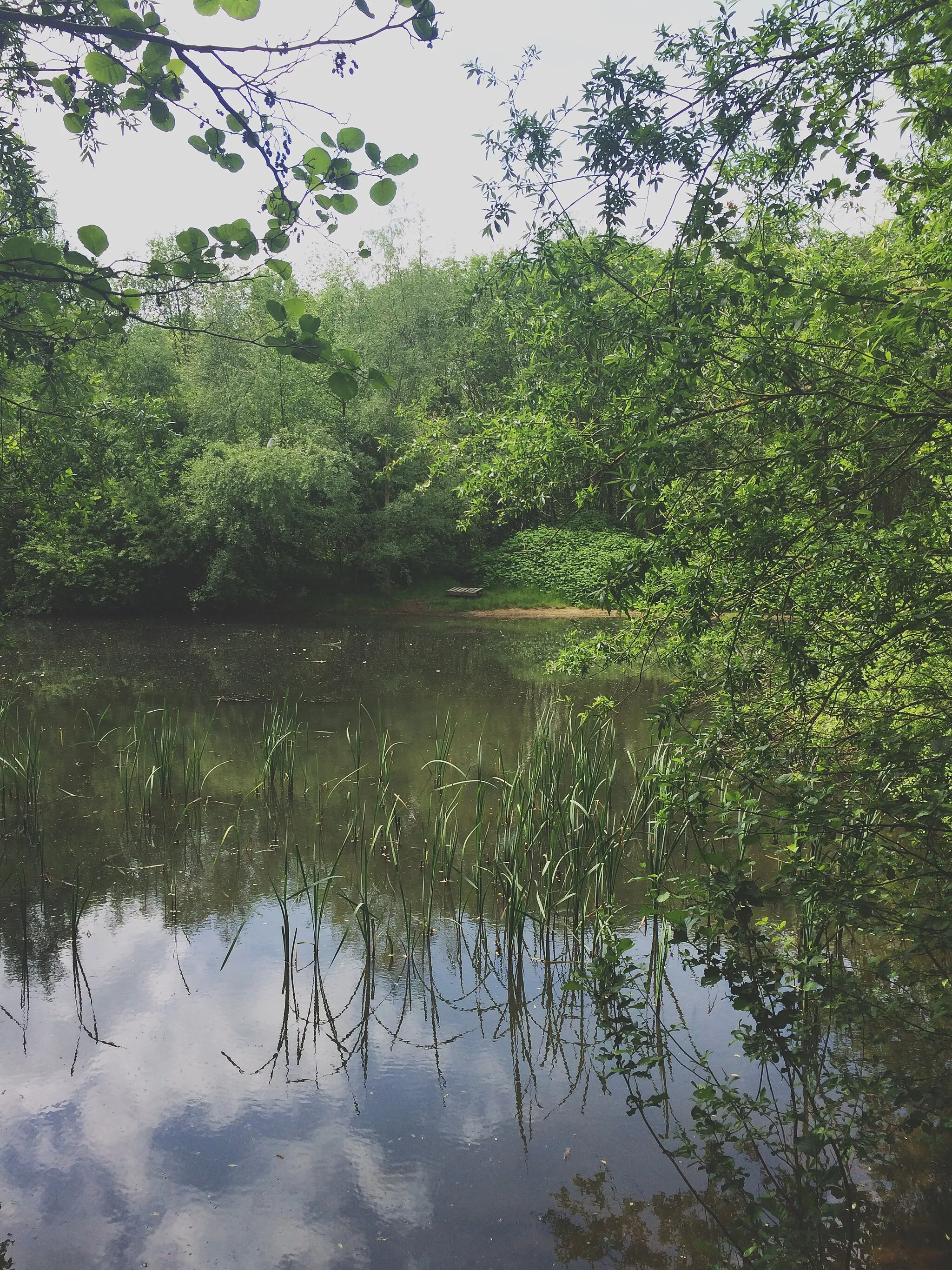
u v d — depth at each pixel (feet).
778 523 11.07
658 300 10.82
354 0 5.96
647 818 19.93
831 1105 11.09
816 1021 12.80
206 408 75.56
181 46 5.94
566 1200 9.93
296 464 67.56
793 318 9.87
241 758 29.58
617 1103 11.75
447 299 80.79
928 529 10.75
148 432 19.24
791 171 11.32
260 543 74.38
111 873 20.10
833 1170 9.54
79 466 20.01
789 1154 10.39
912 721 12.05
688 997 14.55
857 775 11.72
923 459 10.61
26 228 7.98
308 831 22.76
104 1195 10.11
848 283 9.68
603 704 16.33
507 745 30.71
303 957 16.28
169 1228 9.61
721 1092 11.69
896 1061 11.74
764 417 10.70
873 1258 8.69
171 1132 11.27
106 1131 11.27
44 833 22.39
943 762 10.36
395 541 81.71
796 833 12.32
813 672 11.44
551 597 85.71
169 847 21.70
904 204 12.84
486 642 62.69
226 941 16.85
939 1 9.68
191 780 26.94
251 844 21.88
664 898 12.00
